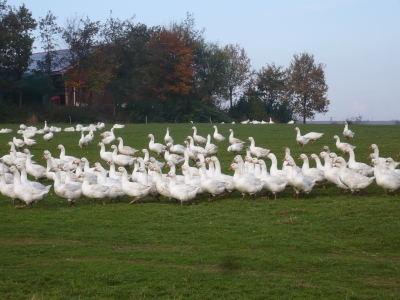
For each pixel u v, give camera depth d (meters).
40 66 78.12
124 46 80.62
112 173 25.02
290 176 21.34
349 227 16.88
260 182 21.25
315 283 12.73
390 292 12.12
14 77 75.69
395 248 15.14
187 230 17.05
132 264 13.95
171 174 20.97
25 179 21.12
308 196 21.89
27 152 26.59
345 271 13.41
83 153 36.75
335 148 36.09
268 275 13.24
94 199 21.36
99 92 78.75
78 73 77.69
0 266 13.83
